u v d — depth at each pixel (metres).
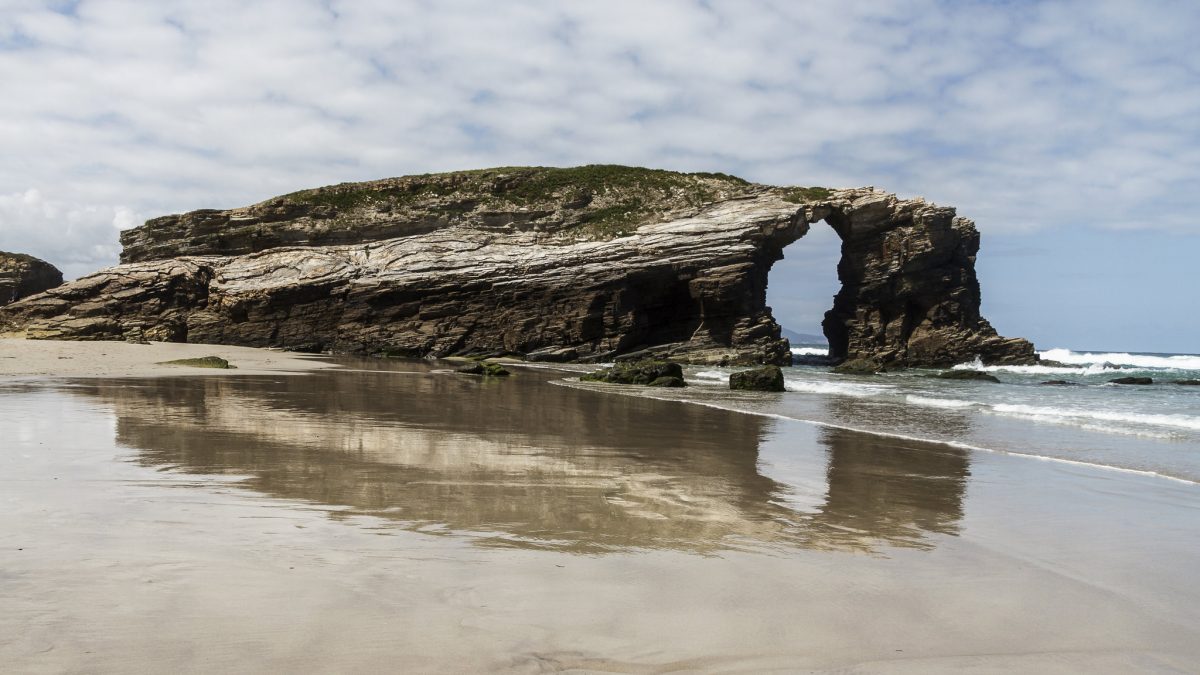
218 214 62.38
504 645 3.55
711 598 4.45
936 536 6.36
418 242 58.53
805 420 16.55
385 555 4.95
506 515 6.35
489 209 62.31
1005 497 8.22
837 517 6.98
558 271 53.75
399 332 55.03
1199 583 5.21
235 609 3.81
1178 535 6.60
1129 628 4.26
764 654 3.65
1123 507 7.78
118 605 3.79
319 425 12.17
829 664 3.56
